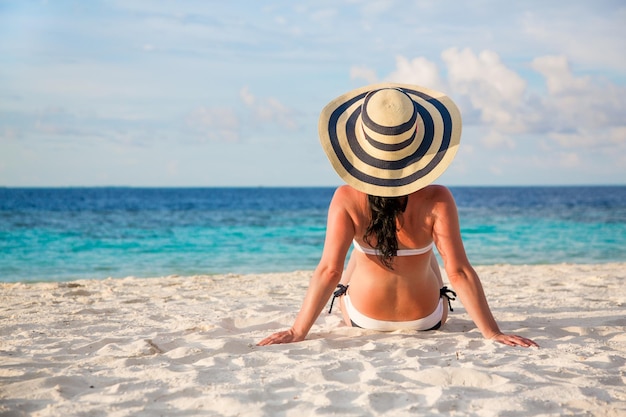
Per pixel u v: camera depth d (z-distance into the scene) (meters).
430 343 3.52
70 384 2.75
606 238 17.97
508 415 2.32
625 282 7.44
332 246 3.54
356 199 3.50
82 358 3.34
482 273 9.02
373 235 3.49
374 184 3.27
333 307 5.13
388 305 3.76
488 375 2.77
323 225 24.64
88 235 18.75
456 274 3.52
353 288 3.84
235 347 3.47
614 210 38.50
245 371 2.93
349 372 2.89
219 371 2.93
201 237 18.59
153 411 2.39
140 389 2.67
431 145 3.33
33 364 3.14
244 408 2.39
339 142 3.37
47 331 4.20
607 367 3.05
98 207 43.47
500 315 4.61
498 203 53.72
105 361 3.20
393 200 3.37
